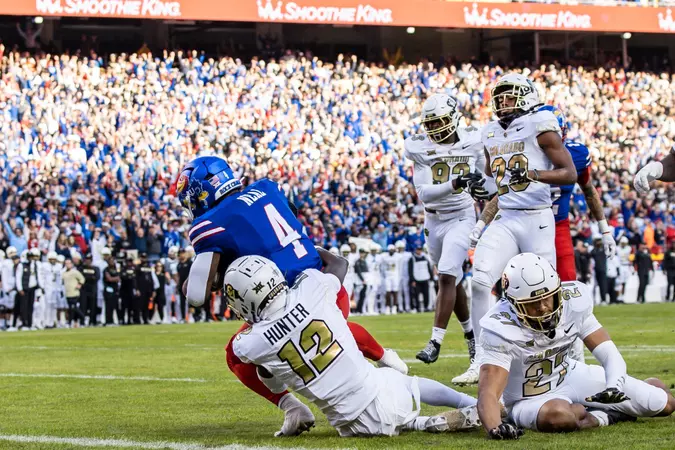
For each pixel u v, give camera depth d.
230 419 10.08
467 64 50.84
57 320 32.56
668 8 52.19
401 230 38.34
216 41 51.22
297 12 46.03
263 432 9.08
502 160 12.07
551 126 11.66
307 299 8.20
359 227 37.72
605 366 8.48
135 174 38.31
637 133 49.72
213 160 8.91
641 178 11.77
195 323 32.47
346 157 43.25
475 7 49.16
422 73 49.38
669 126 50.66
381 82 48.12
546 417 8.38
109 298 32.59
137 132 41.16
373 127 46.06
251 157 42.09
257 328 8.18
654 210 43.00
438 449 7.58
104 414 10.62
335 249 36.94
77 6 42.44
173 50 47.88
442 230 14.38
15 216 33.94
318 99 46.22
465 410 8.51
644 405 8.84
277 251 8.54
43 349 20.80
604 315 28.75
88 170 38.47
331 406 8.27
